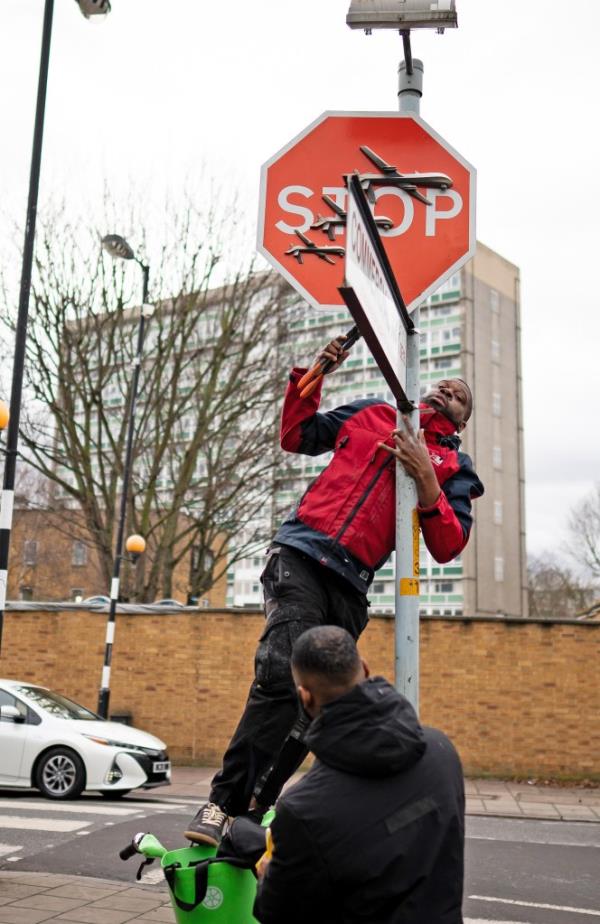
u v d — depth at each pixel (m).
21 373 11.11
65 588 48.38
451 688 16.97
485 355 66.75
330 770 2.15
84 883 6.76
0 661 19.20
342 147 3.65
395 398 2.94
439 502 3.01
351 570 2.95
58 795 11.66
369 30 3.62
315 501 3.03
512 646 16.97
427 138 3.63
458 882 2.14
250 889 2.62
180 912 2.64
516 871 8.02
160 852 2.81
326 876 2.06
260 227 3.62
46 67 12.23
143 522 23.67
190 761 17.88
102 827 9.27
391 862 2.05
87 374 22.83
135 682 18.45
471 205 3.57
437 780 2.17
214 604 58.50
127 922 5.59
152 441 24.05
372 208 3.59
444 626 17.16
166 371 24.59
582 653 16.80
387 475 3.04
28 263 11.66
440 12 3.52
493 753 16.69
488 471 64.62
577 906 6.76
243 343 24.09
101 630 19.02
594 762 16.39
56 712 12.35
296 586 2.92
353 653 2.23
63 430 22.95
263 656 2.88
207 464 24.55
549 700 16.72
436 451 3.24
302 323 24.72
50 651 19.12
